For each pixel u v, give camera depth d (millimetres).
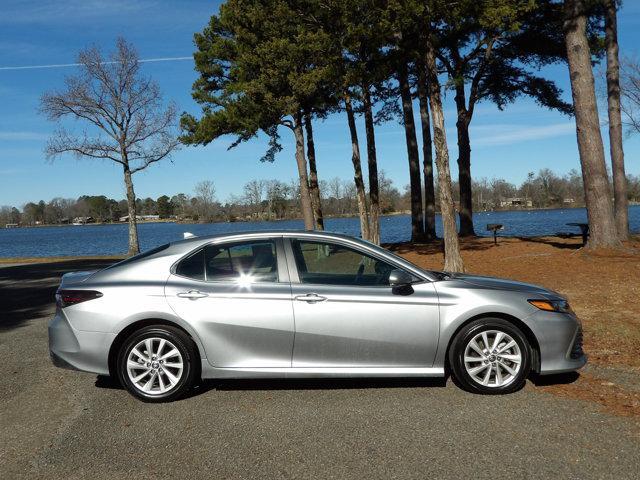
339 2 13797
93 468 3717
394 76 21859
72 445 4090
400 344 5008
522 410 4598
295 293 5047
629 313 7848
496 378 5000
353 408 4734
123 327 4992
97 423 4520
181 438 4184
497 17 11445
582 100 13250
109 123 28031
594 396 4898
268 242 5332
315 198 25359
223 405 4887
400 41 13359
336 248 5305
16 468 3736
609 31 16359
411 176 23547
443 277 5371
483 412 4570
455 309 5008
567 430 4164
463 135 23562
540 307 5043
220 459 3818
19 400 5133
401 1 11734
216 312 5000
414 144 23391
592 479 3414
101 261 24844
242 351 5027
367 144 19703
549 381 5352
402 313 5000
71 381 5703
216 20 24625
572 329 5082
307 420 4484
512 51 20656
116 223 194625
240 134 22062
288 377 5020
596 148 13273
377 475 3529
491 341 5070
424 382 5414
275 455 3859
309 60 17719
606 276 10477
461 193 23859
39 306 10922
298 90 18312
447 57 22016
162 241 68125
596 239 13453
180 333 5012
